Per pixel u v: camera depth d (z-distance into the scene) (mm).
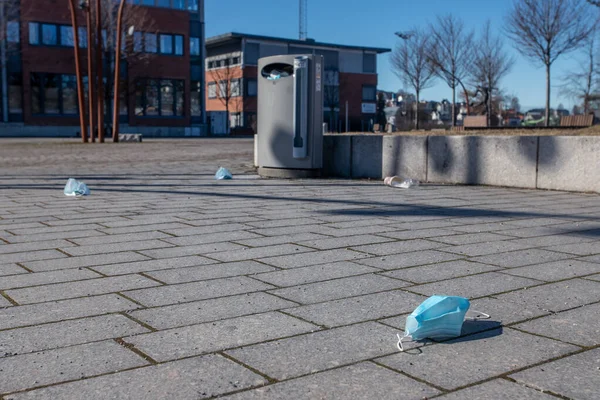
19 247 5098
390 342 2879
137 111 52969
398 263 4484
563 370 2545
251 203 7891
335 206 7578
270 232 5766
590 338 2926
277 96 11250
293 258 4656
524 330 3037
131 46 50000
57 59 49031
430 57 37906
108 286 3875
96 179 11430
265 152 11594
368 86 74562
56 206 7668
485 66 37344
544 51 26641
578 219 6504
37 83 48594
